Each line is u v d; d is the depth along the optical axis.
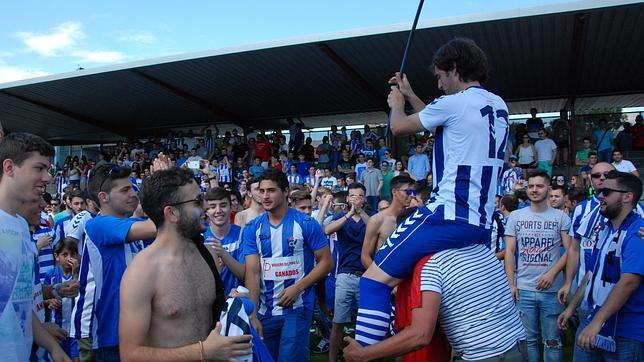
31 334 2.56
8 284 2.35
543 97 15.72
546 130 13.57
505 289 2.64
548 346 4.85
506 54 11.92
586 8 9.30
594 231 4.32
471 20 10.04
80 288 3.51
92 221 3.45
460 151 2.48
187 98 16.17
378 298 2.53
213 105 17.22
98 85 15.06
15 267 2.40
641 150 13.67
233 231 4.79
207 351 2.15
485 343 2.43
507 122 2.67
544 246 4.91
